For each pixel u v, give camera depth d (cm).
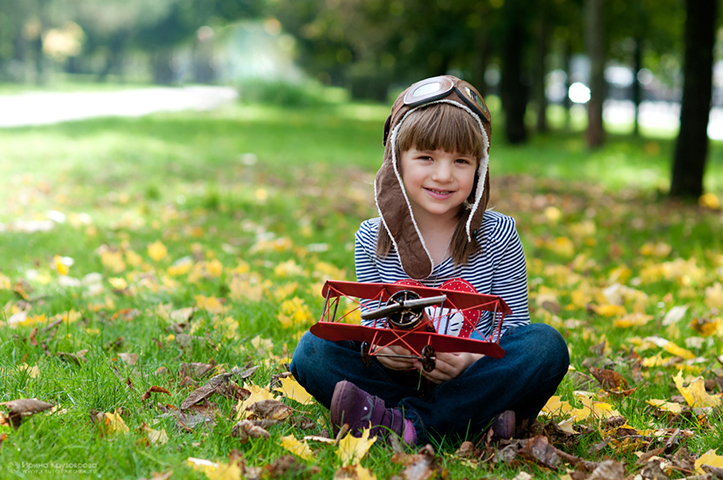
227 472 152
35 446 166
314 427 193
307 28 3647
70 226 508
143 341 265
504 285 199
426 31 1922
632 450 186
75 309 309
